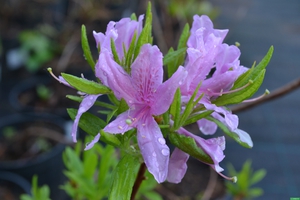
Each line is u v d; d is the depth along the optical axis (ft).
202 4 2.47
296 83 1.02
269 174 1.94
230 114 0.63
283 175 1.94
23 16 3.02
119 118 0.63
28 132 1.92
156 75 0.62
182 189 1.72
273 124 2.23
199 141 0.63
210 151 0.61
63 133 1.95
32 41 2.61
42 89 2.30
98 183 0.96
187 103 0.63
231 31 3.06
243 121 2.24
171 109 0.63
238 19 3.22
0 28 2.92
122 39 0.67
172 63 0.69
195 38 0.65
